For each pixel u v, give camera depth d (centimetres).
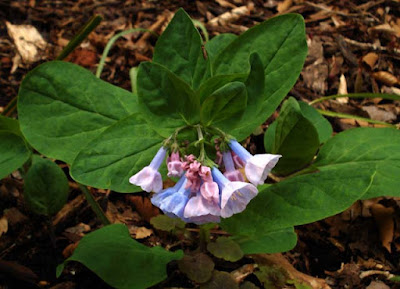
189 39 44
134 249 42
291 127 45
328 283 49
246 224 42
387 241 52
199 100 42
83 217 52
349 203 40
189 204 38
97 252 42
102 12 78
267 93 45
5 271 46
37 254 49
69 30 73
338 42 73
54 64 46
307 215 41
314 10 81
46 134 45
